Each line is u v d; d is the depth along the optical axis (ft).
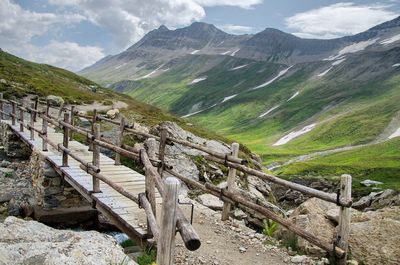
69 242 24.08
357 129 578.66
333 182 220.02
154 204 27.48
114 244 26.00
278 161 433.07
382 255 30.63
